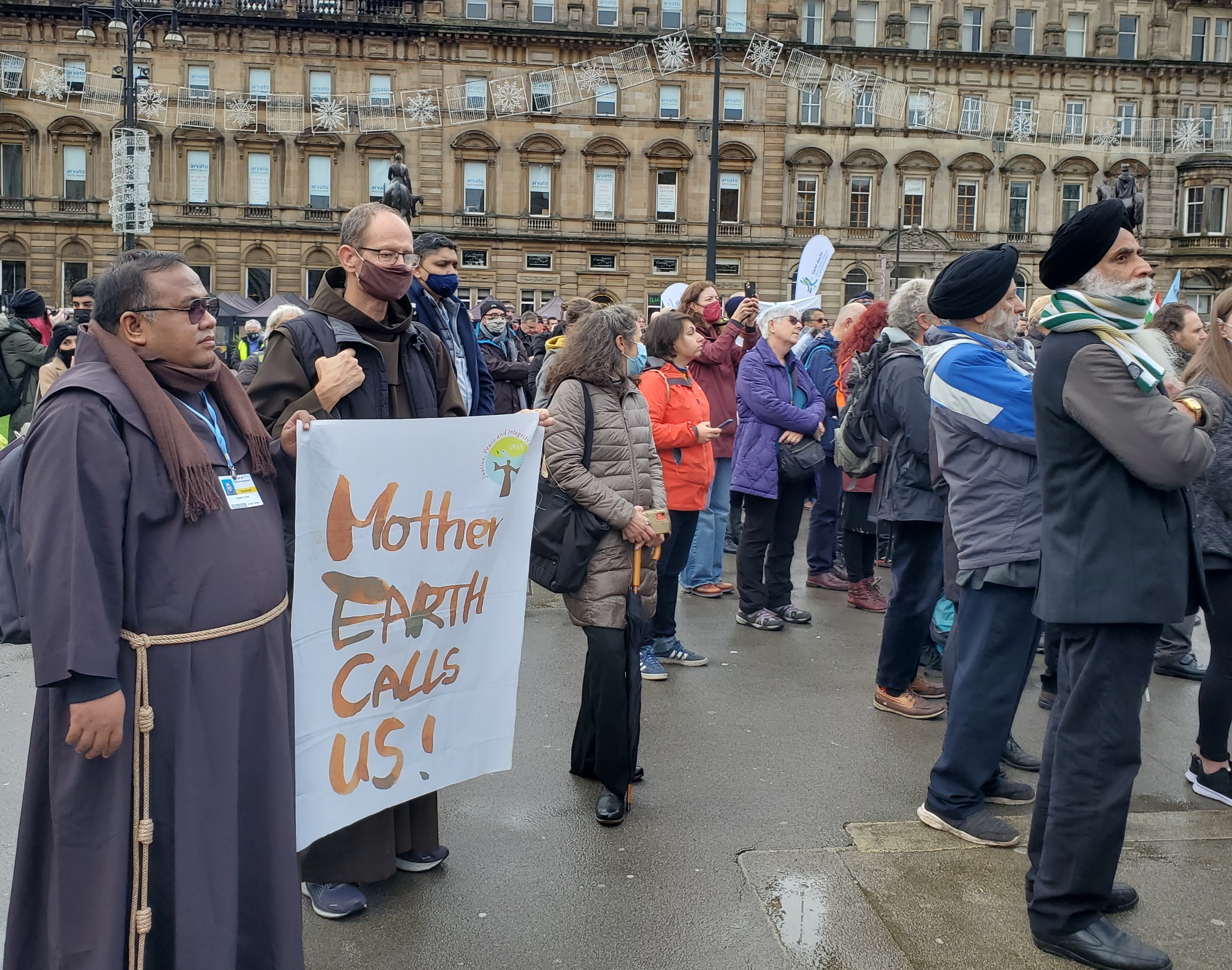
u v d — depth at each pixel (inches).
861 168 1763.0
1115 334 118.6
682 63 1094.4
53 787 94.0
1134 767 119.1
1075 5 1771.7
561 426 161.8
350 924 129.4
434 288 191.8
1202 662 251.8
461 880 140.5
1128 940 120.0
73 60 1641.2
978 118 1295.5
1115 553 117.6
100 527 91.9
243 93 1659.7
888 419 199.3
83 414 92.8
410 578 128.8
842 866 143.9
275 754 104.2
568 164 1722.4
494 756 142.3
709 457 230.1
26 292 351.6
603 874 142.0
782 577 277.0
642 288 1750.7
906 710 205.5
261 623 103.3
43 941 97.5
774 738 193.8
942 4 1750.7
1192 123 1277.1
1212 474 164.2
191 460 97.2
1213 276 1785.2
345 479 120.3
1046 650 209.5
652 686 223.5
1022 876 141.5
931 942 125.2
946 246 1769.2
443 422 128.6
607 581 159.2
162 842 96.1
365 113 1632.6
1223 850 148.4
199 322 100.6
